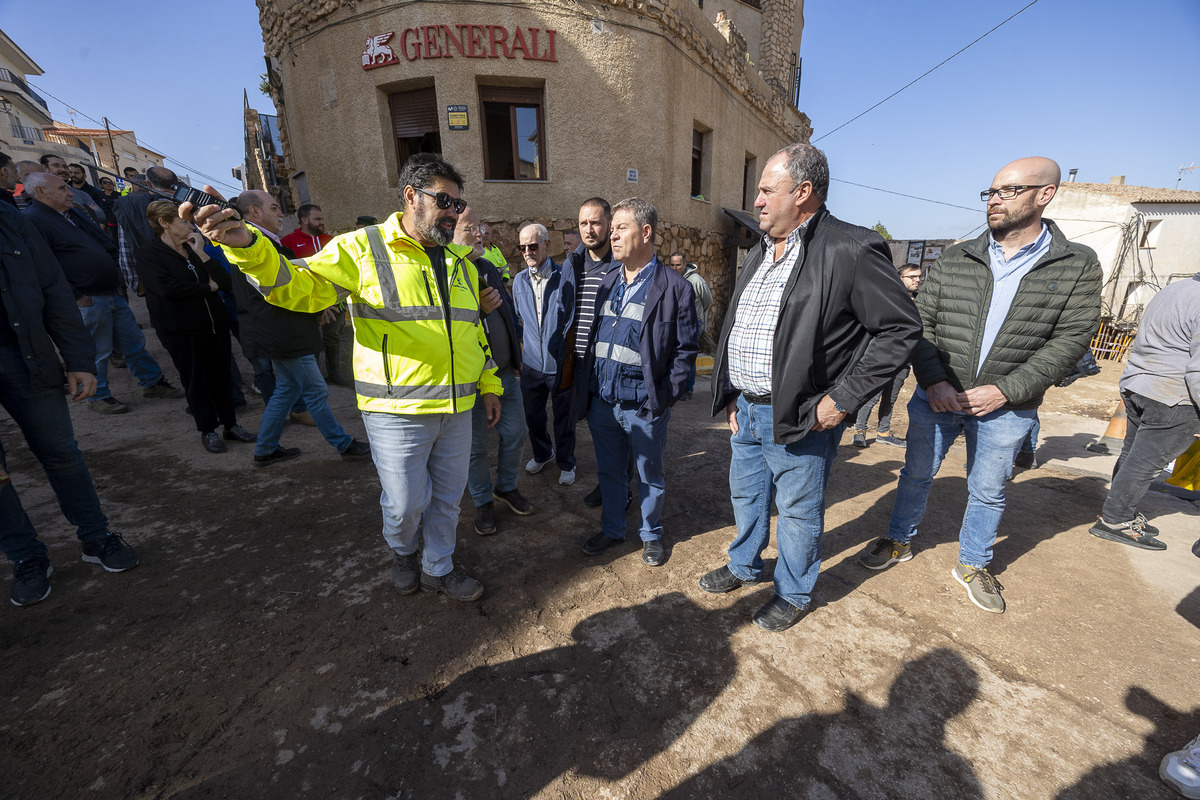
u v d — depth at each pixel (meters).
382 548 2.73
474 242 2.73
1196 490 2.64
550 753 1.63
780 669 1.96
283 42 7.07
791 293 1.82
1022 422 2.21
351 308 1.93
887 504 3.39
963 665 1.98
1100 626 2.20
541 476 3.79
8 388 2.13
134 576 2.47
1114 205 17.05
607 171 6.94
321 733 1.69
